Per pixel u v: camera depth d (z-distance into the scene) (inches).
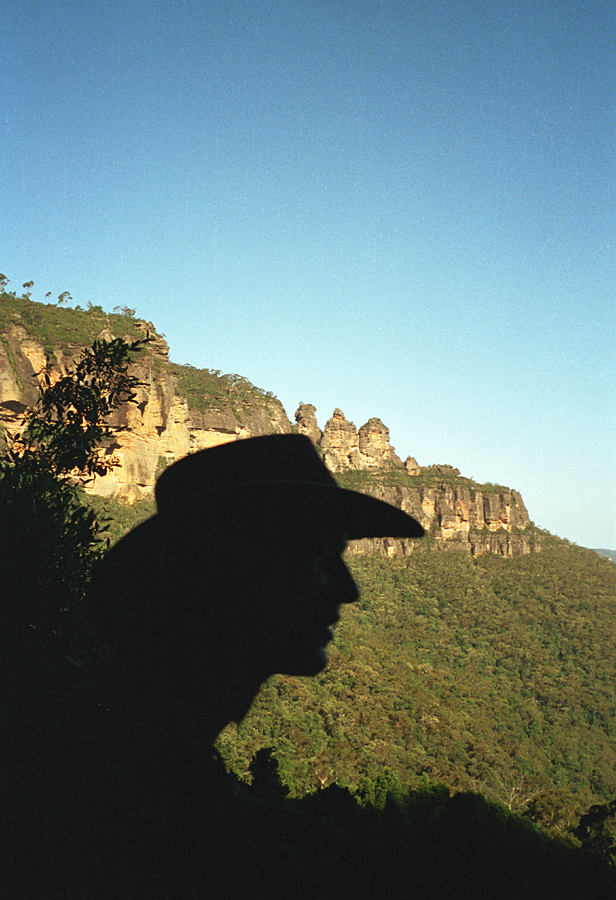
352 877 86.4
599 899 110.7
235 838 35.4
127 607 37.0
